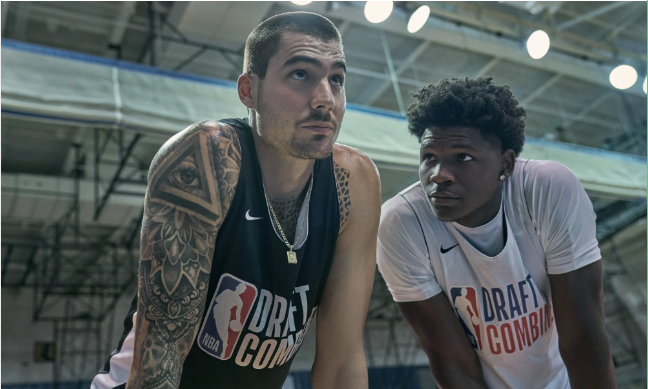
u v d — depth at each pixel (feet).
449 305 4.78
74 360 40.42
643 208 37.93
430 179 4.10
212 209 3.06
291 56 3.03
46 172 32.22
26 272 37.93
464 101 3.99
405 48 28.37
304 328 3.68
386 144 15.78
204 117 13.91
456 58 29.78
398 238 4.71
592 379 4.39
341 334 3.93
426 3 25.82
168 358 2.87
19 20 23.18
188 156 3.07
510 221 4.45
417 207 4.67
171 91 13.82
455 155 4.04
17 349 39.11
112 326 42.32
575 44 29.99
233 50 26.11
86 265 39.96
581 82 32.09
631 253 45.37
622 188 20.21
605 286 47.34
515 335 4.56
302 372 43.29
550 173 4.45
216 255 3.21
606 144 39.81
